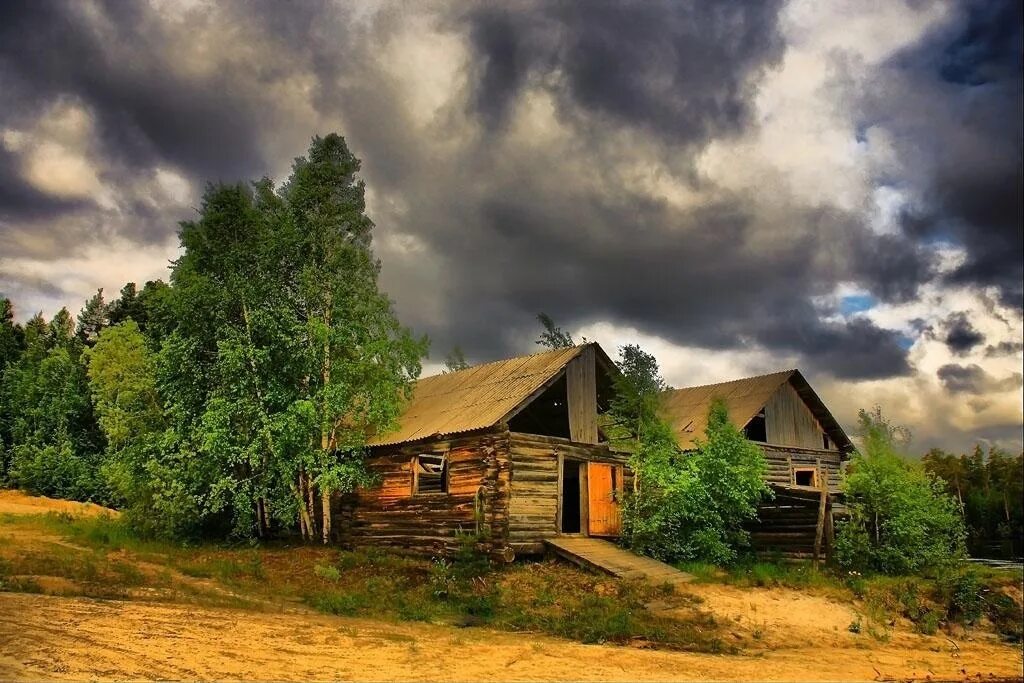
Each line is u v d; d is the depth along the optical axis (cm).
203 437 2070
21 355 4412
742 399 2894
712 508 2019
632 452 2131
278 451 2091
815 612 1558
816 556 2016
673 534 1992
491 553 1845
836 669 1134
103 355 2714
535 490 1986
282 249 2302
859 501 2134
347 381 2236
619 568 1753
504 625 1325
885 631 1512
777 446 2911
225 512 2330
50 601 1171
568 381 2197
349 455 2247
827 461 3117
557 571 1784
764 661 1155
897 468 2114
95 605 1171
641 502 2039
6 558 1565
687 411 2958
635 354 2153
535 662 1024
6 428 3906
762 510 2202
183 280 2223
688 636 1285
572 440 2144
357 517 2253
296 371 2222
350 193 2411
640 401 2108
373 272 2375
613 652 1130
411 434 2128
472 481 1959
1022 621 1736
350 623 1241
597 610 1430
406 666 952
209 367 2211
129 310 4553
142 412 2408
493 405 2033
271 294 2281
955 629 1653
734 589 1678
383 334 2306
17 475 3609
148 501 2195
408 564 1853
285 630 1112
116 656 879
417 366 2327
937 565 1994
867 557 2000
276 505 2220
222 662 895
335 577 1672
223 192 2305
